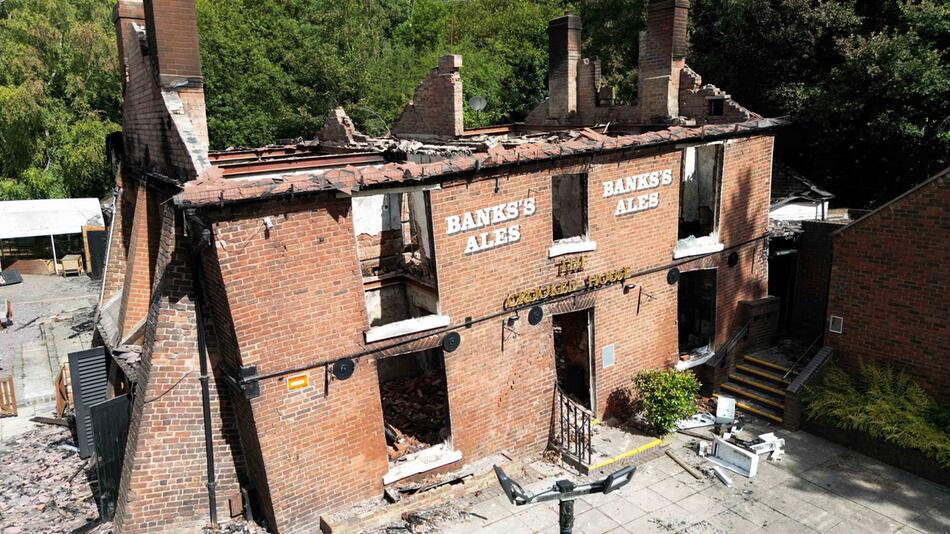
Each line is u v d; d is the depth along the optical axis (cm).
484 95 3466
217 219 899
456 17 4500
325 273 1012
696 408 1443
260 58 3388
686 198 1739
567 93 1867
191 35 1166
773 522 1096
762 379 1535
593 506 1145
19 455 1442
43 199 3316
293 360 1002
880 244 1340
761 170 1571
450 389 1168
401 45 4066
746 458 1236
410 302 1411
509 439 1270
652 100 1658
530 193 1204
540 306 1256
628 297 1389
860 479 1216
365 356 1074
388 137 2020
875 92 1902
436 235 1096
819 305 1706
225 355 1029
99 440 1148
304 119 3397
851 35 2036
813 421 1377
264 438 995
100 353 1412
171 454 1068
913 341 1320
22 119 3547
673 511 1130
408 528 1070
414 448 1248
